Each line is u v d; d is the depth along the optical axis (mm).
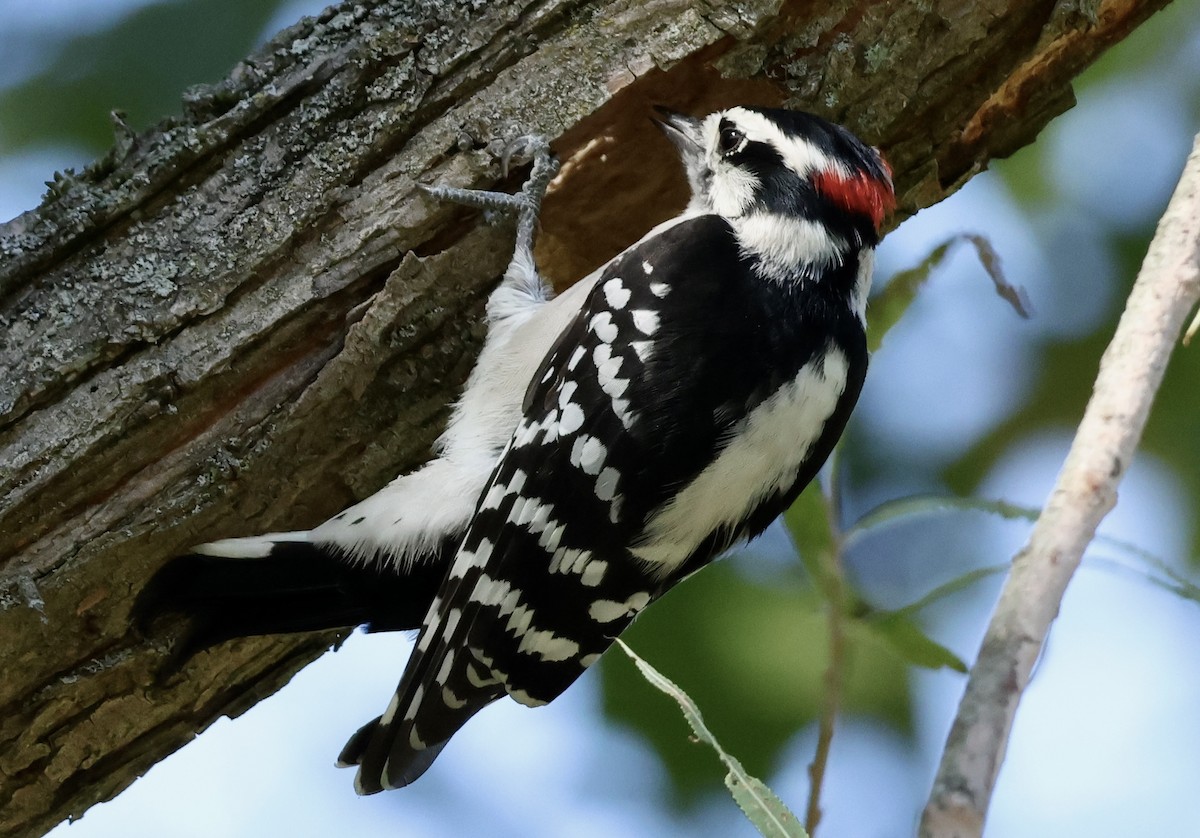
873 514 7070
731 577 9750
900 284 8000
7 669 6980
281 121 7117
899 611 7059
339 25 7203
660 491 7129
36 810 7602
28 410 6730
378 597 7566
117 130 7016
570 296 7688
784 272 7484
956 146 8477
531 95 7316
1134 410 4977
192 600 7207
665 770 9805
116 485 6914
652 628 9766
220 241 6969
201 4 9836
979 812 3941
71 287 6844
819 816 6336
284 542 7273
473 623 7348
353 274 7074
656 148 7750
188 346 6883
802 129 7586
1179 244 5391
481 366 7523
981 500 7043
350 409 7297
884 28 7535
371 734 7938
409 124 7195
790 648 9609
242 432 7055
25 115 9727
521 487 7301
